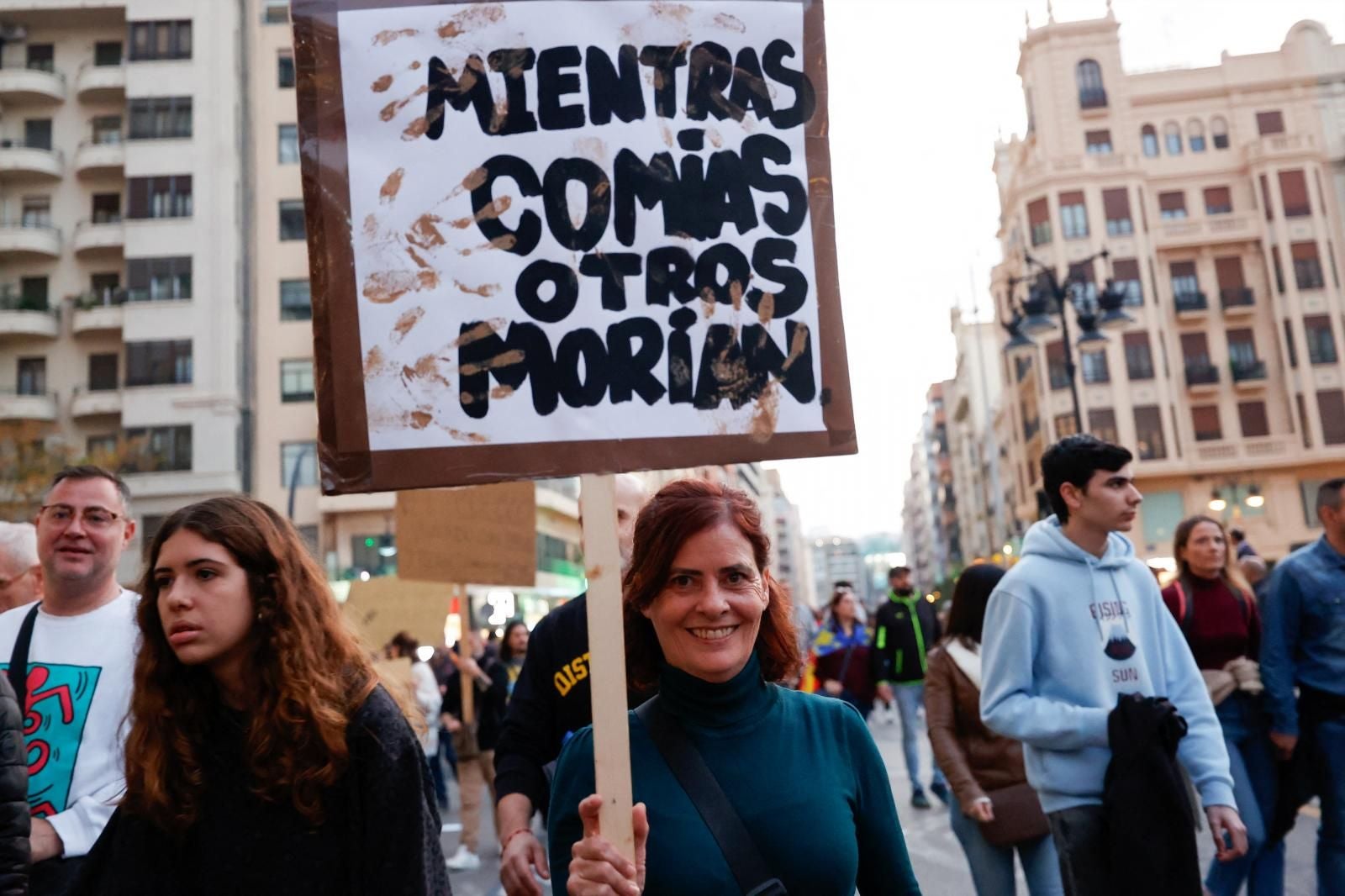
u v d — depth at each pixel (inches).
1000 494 1813.5
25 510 1227.9
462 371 102.7
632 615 103.9
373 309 102.5
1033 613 150.5
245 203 1499.8
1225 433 1723.7
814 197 112.3
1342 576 190.9
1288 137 1750.7
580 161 107.4
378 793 92.7
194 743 95.5
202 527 97.7
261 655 96.9
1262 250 1750.7
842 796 93.5
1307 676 193.2
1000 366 2239.2
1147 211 1765.5
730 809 89.9
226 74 1492.4
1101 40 1817.2
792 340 109.2
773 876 88.7
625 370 105.0
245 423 1456.7
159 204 1461.6
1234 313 1733.5
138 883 92.5
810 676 479.5
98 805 125.3
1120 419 1705.2
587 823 87.7
